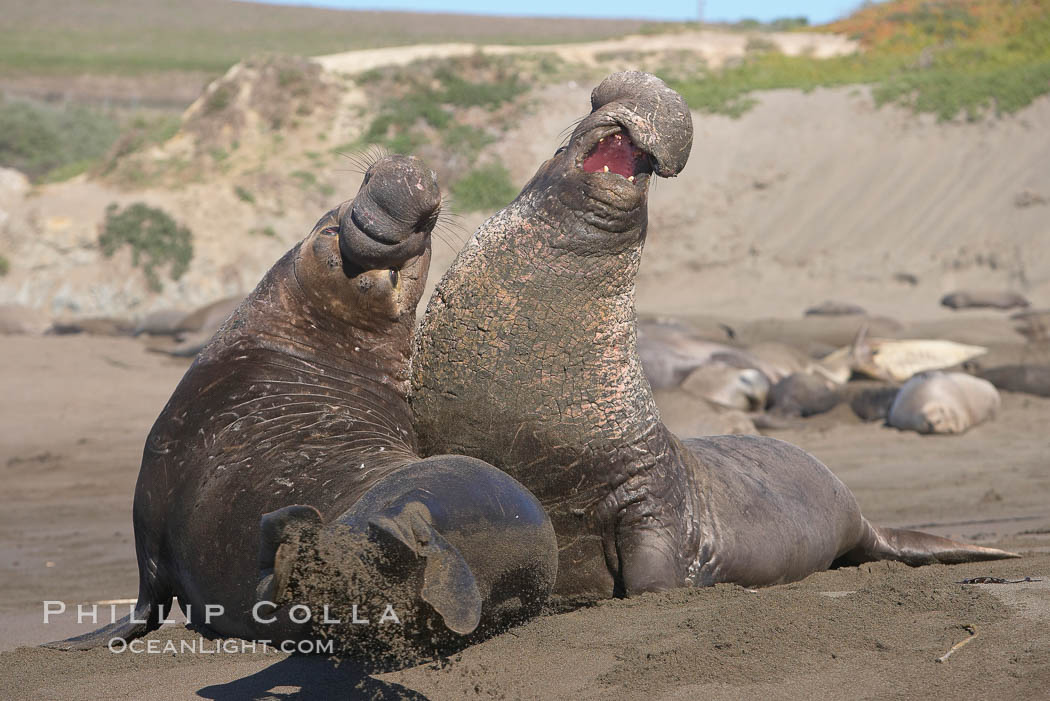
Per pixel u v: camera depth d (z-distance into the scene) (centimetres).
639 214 1359
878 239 8981
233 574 1149
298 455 1170
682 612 1230
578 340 1375
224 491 1173
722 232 9431
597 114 1300
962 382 4369
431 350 1384
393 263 1305
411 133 10456
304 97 10869
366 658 1058
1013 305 7750
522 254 1365
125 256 9212
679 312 8469
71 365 5603
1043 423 4362
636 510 1420
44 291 9012
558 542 1432
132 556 2508
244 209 9731
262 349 1295
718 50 13112
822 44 13312
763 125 10269
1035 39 11444
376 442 1210
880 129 9975
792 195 9619
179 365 5872
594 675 1016
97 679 1155
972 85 10012
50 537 2812
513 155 10288
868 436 4259
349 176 10069
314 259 1318
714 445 1727
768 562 1557
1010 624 1087
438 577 830
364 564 845
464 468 975
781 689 945
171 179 10044
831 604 1209
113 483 3634
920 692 912
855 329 6325
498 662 1067
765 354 5244
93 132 17100
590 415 1388
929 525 2452
